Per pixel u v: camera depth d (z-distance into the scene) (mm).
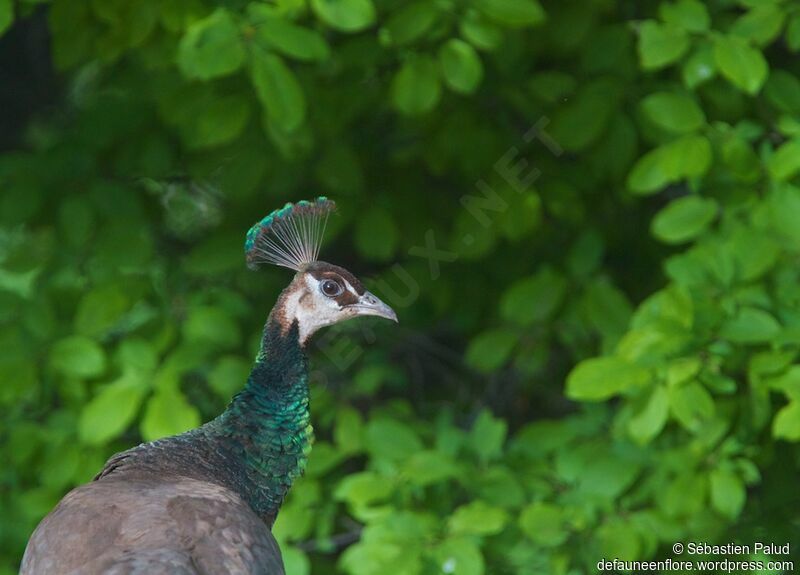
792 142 9500
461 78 9477
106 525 6359
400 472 10062
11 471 10344
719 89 10086
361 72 10734
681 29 9500
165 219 11758
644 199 12094
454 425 12672
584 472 10000
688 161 9422
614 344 10172
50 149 10906
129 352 10039
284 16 9195
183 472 7215
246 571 6250
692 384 8977
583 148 11078
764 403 9211
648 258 12125
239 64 8836
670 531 9875
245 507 6812
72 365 9766
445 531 9719
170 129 11125
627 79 10336
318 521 10570
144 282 10203
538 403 13047
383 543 9555
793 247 9562
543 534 9539
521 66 11133
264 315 11570
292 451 7719
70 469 9977
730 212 9844
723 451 9875
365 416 12172
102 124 10953
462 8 9672
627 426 10039
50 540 6387
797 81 10000
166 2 9516
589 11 10484
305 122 10062
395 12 9547
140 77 11289
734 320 9227
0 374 9750
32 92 13852
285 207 7957
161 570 5926
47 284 10383
